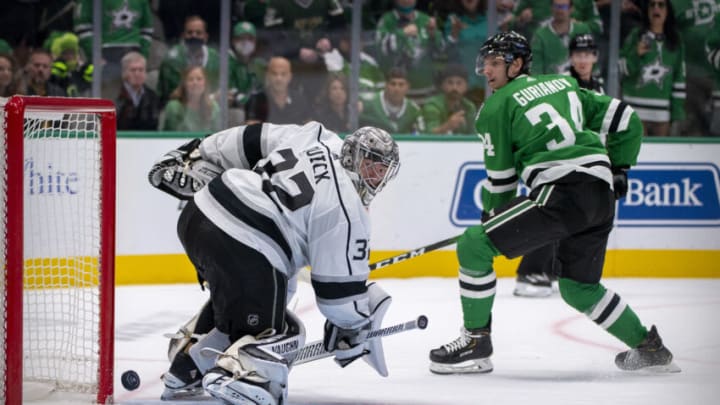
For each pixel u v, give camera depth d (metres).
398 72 18.97
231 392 7.75
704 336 12.88
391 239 18.16
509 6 18.98
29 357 9.66
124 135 17.25
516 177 10.34
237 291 7.88
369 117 19.03
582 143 9.92
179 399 8.94
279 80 18.70
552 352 11.80
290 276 8.19
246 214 7.85
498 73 10.41
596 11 19.05
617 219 18.47
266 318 7.95
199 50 18.41
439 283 17.66
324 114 18.91
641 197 18.52
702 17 19.19
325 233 7.69
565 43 19.03
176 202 17.53
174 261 17.61
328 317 8.00
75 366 10.31
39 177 13.53
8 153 7.84
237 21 18.45
